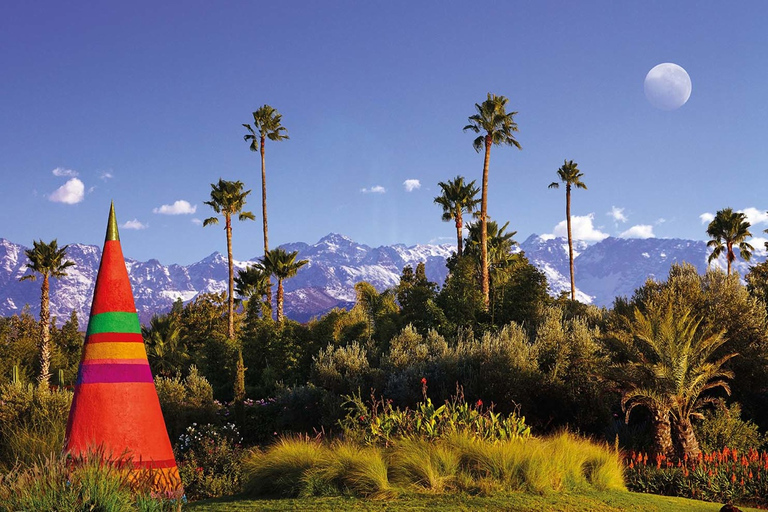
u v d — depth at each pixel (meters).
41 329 46.66
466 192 44.56
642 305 20.08
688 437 13.80
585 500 8.08
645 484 11.28
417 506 7.24
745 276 24.31
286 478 8.39
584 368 18.97
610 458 10.12
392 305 42.50
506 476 8.38
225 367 35.44
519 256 42.75
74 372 50.88
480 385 20.42
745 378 17.69
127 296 8.67
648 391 13.85
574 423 19.03
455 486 8.20
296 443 9.55
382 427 10.94
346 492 8.00
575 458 9.50
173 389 26.30
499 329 32.88
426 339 27.89
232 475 14.15
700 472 11.36
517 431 10.78
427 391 21.52
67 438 8.07
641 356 14.47
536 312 33.28
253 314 38.38
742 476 11.34
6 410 16.48
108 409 8.13
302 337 36.00
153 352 40.53
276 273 45.69
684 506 8.48
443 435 9.93
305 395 24.47
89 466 6.37
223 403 31.55
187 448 16.62
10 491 5.89
